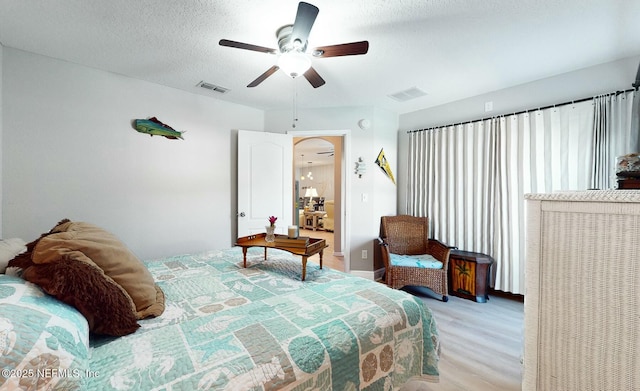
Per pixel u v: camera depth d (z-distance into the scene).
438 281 2.91
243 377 0.84
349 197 3.71
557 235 0.54
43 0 1.65
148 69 2.58
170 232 3.04
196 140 3.22
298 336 1.05
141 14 1.79
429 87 3.00
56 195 2.38
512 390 1.62
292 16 1.81
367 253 3.70
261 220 3.60
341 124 3.71
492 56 2.33
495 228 3.03
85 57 2.36
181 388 0.77
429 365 1.43
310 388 0.95
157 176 2.95
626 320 0.46
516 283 2.86
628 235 0.46
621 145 2.32
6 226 2.18
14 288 0.84
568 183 2.58
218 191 3.42
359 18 1.81
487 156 3.10
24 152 2.24
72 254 0.99
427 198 3.66
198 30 1.97
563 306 0.53
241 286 1.57
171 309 1.26
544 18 1.82
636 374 0.45
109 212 2.65
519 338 2.18
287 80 2.83
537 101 2.81
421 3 1.67
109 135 2.64
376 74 2.67
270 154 3.66
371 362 1.16
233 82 2.88
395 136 4.03
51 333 0.72
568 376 0.53
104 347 0.94
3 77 2.15
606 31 1.96
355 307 1.31
